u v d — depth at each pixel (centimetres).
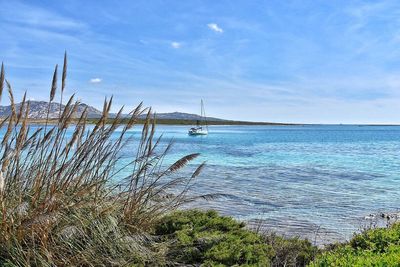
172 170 644
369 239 633
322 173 2473
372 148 5675
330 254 561
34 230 473
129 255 542
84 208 536
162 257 559
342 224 1131
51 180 525
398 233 630
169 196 701
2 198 468
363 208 1379
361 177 2291
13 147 503
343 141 8481
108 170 612
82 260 491
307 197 1577
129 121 596
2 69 469
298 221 1153
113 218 565
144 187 678
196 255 588
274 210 1304
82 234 509
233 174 2314
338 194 1672
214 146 5669
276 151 4741
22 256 450
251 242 645
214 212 783
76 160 544
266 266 550
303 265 603
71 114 521
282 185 1909
